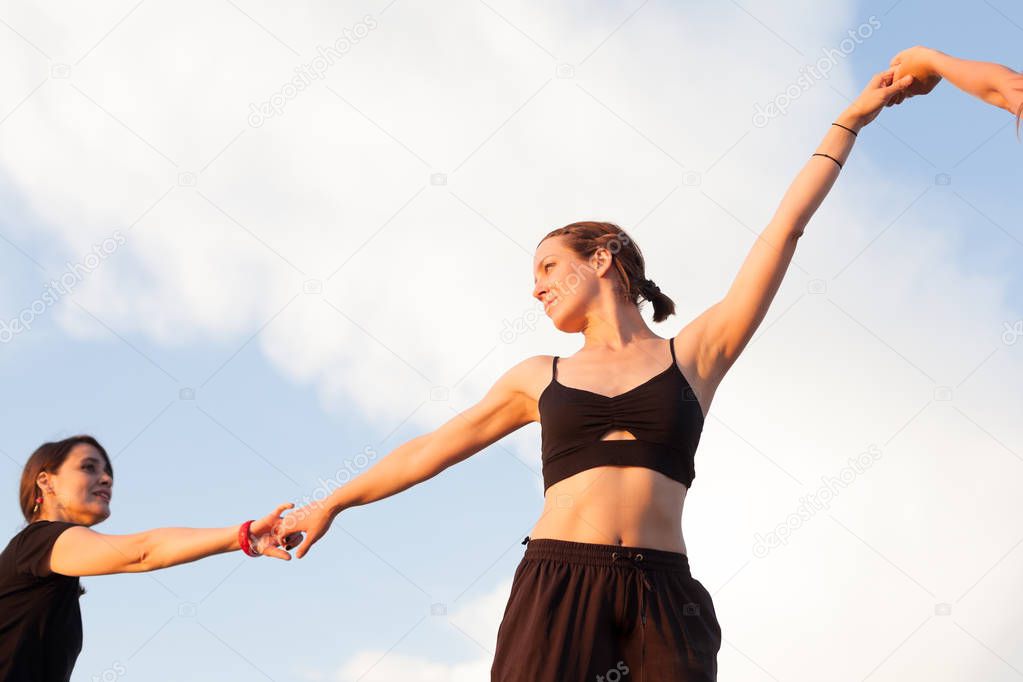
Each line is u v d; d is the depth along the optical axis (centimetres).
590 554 331
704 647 326
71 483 470
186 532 429
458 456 398
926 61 352
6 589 422
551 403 355
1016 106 302
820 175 364
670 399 347
